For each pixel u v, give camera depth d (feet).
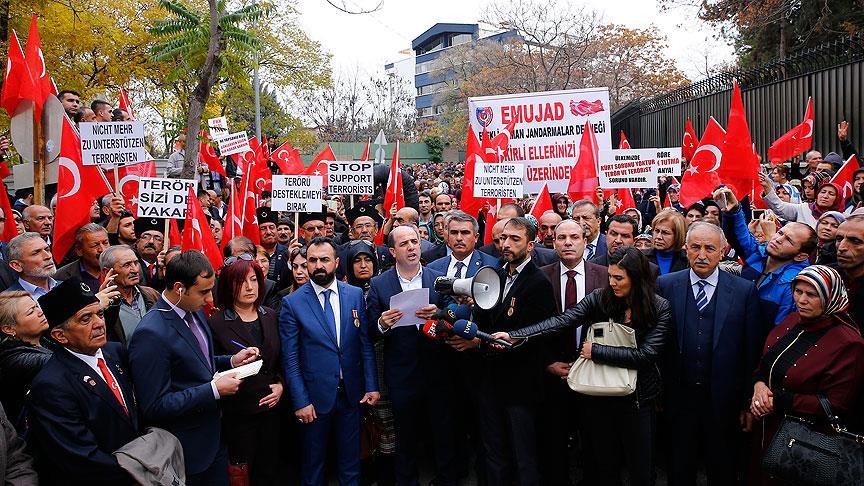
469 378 17.62
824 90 41.32
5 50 52.85
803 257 17.03
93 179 24.63
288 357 17.57
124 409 13.57
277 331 17.75
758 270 19.24
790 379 14.23
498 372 16.80
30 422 12.81
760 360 15.85
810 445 13.60
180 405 14.05
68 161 22.49
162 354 14.29
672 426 17.02
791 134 35.99
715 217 23.63
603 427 16.06
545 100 29.55
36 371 14.06
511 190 26.40
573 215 23.53
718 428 16.38
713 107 56.39
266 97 112.27
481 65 146.00
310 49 108.88
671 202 36.37
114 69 68.18
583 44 112.57
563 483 18.13
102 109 32.86
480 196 26.63
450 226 19.49
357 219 25.55
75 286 12.79
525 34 110.32
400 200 31.19
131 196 29.91
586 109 29.19
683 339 16.70
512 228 16.72
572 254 18.49
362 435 19.39
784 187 30.30
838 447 13.33
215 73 42.19
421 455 21.27
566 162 29.45
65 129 22.49
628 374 15.53
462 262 19.70
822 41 62.95
